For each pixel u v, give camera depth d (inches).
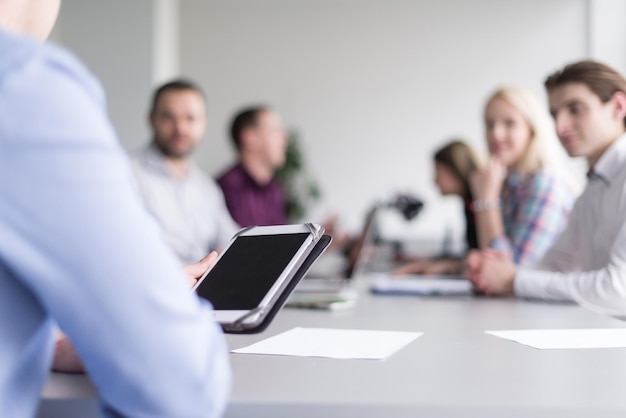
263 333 45.8
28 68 21.4
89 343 21.9
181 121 128.2
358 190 273.4
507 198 107.0
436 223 266.7
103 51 211.2
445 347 39.3
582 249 78.4
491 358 35.6
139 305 21.8
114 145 22.6
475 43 270.1
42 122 21.0
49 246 21.0
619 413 25.0
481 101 269.7
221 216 138.1
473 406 25.5
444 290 78.7
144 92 210.1
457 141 138.0
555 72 74.5
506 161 106.4
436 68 271.7
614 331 45.4
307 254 35.6
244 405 26.2
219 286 36.3
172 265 23.2
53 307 21.8
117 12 211.2
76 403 27.0
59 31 211.5
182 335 22.7
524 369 32.5
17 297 22.3
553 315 56.7
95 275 21.4
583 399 26.3
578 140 72.1
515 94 105.7
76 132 21.4
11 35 22.4
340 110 275.0
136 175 125.8
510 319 54.0
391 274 109.5
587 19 263.4
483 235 102.0
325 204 273.7
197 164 278.5
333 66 275.6
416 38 272.5
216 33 279.4
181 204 128.8
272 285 34.2
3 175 20.7
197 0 274.1
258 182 165.0
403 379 30.2
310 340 41.5
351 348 38.5
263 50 278.5
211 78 279.7
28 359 23.2
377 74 274.1
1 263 21.8
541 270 82.4
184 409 22.8
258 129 165.3
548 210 99.0
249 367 33.1
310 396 27.1
